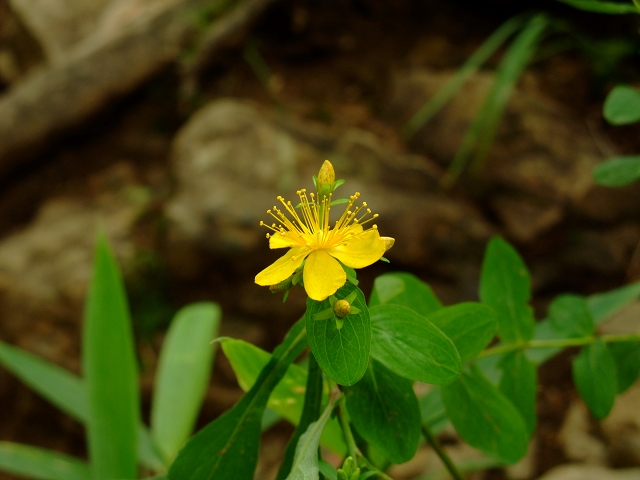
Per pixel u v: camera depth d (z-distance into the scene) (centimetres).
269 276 23
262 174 63
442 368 22
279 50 80
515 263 29
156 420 43
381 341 23
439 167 66
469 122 66
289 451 24
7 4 91
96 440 39
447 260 61
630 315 53
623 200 62
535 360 33
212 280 63
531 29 60
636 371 29
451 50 76
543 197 61
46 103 73
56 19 87
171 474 24
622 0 55
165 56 75
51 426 68
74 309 65
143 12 82
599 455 48
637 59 70
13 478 60
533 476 50
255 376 26
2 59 89
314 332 22
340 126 72
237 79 78
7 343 65
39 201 75
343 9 80
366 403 24
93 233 68
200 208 61
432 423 32
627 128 67
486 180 63
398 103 72
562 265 61
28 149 74
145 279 65
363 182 63
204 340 46
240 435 24
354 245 23
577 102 69
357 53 79
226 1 77
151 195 70
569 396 54
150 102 78
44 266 67
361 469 23
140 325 64
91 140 77
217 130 65
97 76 74
